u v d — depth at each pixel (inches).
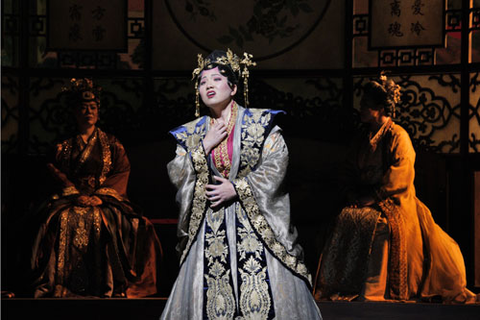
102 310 532.7
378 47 762.2
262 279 356.5
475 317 514.9
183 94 776.9
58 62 781.9
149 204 737.0
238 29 784.3
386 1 761.6
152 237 650.2
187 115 767.7
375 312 531.8
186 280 363.6
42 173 739.4
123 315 513.7
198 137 379.9
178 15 787.4
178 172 371.6
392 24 759.7
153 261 645.3
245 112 380.2
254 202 362.9
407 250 600.7
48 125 770.2
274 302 353.4
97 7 786.2
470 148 732.0
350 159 655.8
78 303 563.2
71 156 652.1
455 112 738.2
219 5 786.8
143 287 639.8
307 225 727.7
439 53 748.6
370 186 636.1
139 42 785.6
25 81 769.6
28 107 769.6
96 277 611.8
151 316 509.4
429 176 717.9
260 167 366.6
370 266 598.2
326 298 612.7
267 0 781.9
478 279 704.4
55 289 605.6
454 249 610.2
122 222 630.5
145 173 743.1
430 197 716.0
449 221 719.1
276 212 364.2
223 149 371.6
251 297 354.0
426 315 521.0
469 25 739.4
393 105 644.7
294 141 745.6
